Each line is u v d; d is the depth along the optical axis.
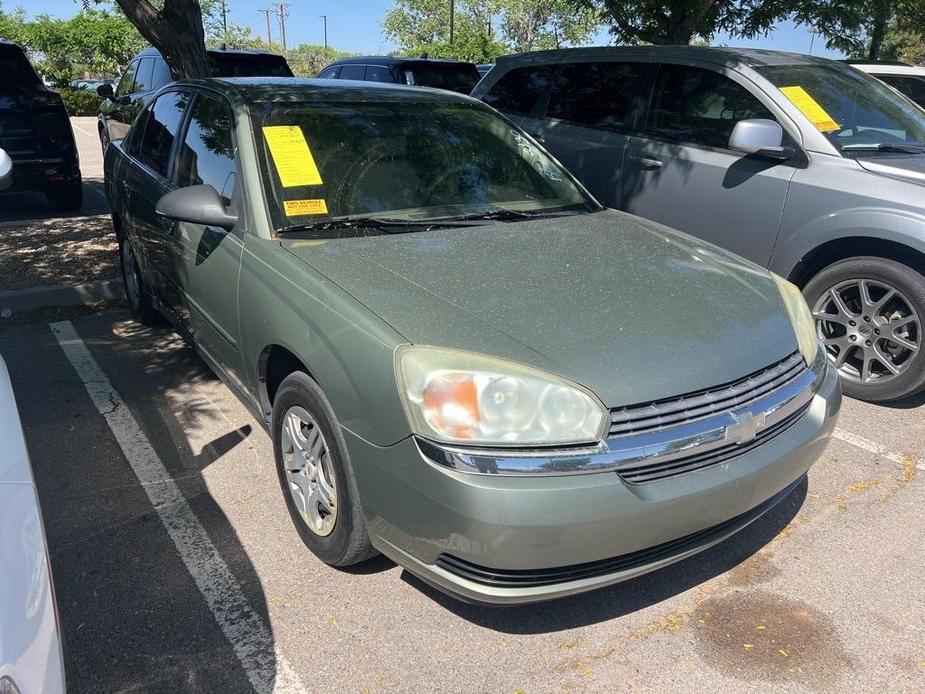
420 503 2.17
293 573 2.78
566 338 2.33
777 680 2.35
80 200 8.47
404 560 2.33
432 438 2.14
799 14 9.51
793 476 2.59
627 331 2.42
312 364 2.49
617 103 5.56
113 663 2.34
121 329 5.11
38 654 1.43
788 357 2.67
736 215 4.68
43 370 4.45
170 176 3.98
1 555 1.48
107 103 11.59
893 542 3.05
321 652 2.42
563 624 2.57
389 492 2.26
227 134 3.42
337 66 12.27
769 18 9.24
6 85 7.40
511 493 2.07
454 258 2.82
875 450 3.78
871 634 2.55
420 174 3.40
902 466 3.63
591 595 2.72
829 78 5.01
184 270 3.62
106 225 7.72
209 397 4.16
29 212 8.64
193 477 3.39
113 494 3.24
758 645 2.49
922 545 3.03
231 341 3.15
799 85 4.77
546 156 3.93
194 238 3.43
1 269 6.05
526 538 2.08
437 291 2.54
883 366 4.30
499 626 2.55
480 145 3.69
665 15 8.27
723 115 4.90
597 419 2.16
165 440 3.70
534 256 2.90
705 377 2.34
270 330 2.75
